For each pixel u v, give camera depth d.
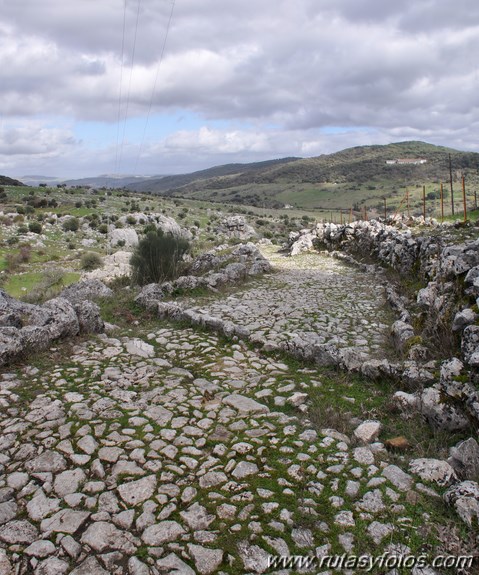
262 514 3.36
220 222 95.69
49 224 78.75
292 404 5.28
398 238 14.73
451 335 5.93
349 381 5.97
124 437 4.48
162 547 3.09
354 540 3.10
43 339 6.86
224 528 3.24
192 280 12.62
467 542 3.01
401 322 7.64
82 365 6.44
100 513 3.42
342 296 11.76
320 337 8.02
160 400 5.35
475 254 7.16
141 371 6.29
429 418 4.56
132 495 3.61
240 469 3.92
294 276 15.40
